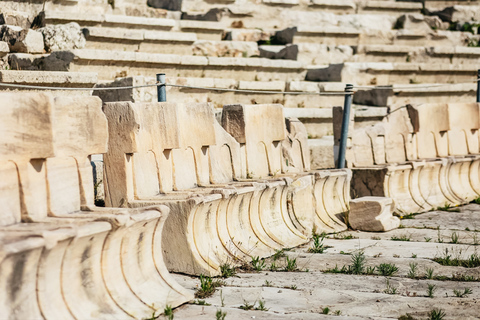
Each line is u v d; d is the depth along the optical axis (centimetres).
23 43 2522
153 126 1516
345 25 3966
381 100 3244
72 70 2514
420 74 3575
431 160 2409
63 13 2797
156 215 1210
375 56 3634
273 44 3669
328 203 2017
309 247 1722
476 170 2592
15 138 1072
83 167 1222
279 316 1151
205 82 2712
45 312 957
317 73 3381
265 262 1553
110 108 1430
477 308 1217
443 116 2552
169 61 2792
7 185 1057
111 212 1185
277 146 2019
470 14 4316
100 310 1054
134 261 1179
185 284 1334
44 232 944
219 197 1470
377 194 2177
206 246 1448
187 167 1633
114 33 2798
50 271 985
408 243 1797
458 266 1545
